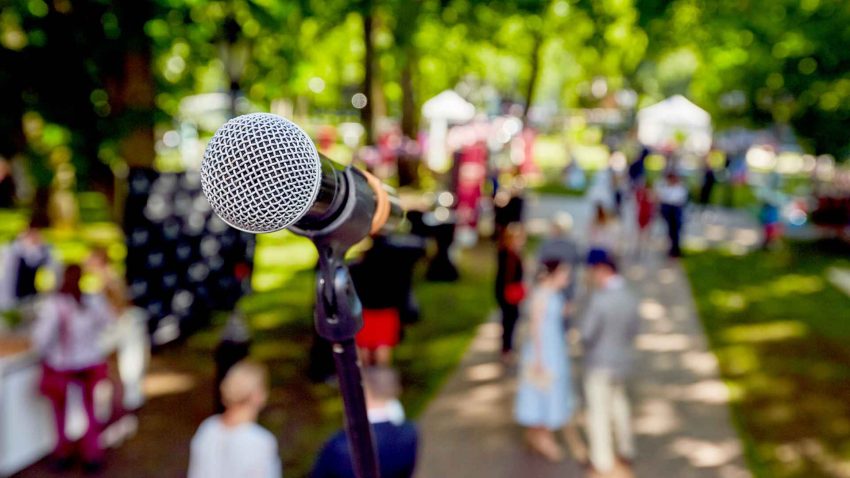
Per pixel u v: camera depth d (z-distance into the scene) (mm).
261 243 15711
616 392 6078
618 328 5922
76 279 5695
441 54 22453
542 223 18453
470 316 10586
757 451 6621
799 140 17531
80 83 8266
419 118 26281
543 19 11750
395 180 23734
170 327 9055
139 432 6703
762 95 17422
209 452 3680
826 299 12398
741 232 19141
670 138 35719
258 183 946
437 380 8086
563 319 6301
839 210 16641
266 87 9750
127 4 7703
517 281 8516
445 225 12586
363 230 1201
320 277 1192
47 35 7906
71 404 6117
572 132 57500
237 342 5859
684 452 6566
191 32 8562
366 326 7363
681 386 8172
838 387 8219
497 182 18422
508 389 7918
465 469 6191
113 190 9180
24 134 9016
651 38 11531
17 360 5758
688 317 10984
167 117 9242
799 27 13695
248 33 8352
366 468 1298
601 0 10875
